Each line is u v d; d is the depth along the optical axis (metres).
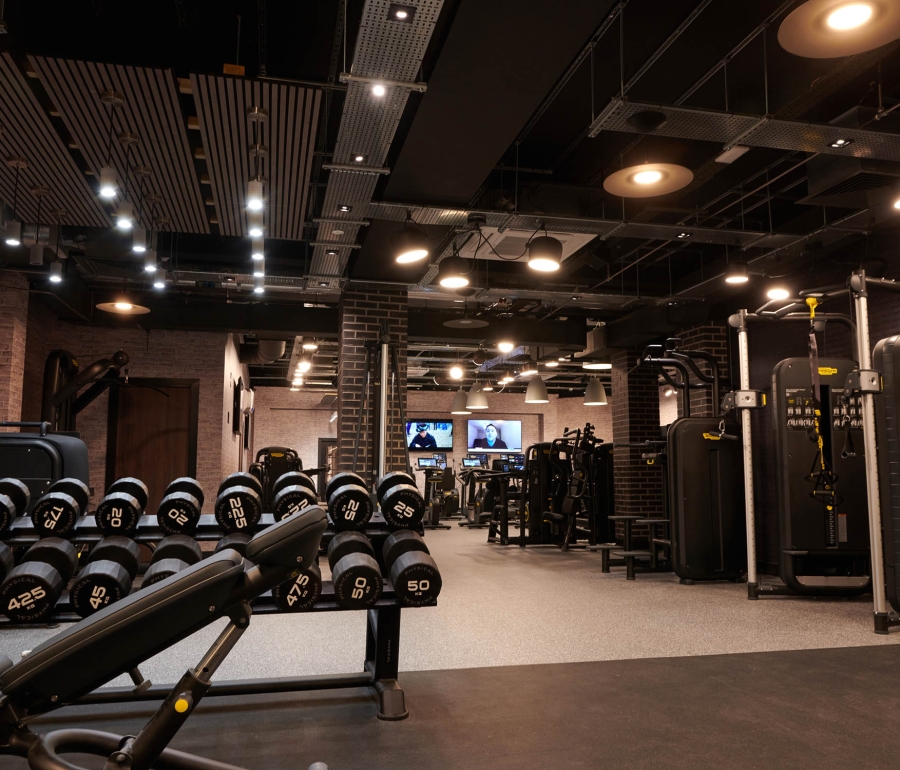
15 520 3.45
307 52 4.78
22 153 4.93
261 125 4.46
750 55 4.71
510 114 4.38
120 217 5.17
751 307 8.30
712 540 6.95
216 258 7.84
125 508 3.24
